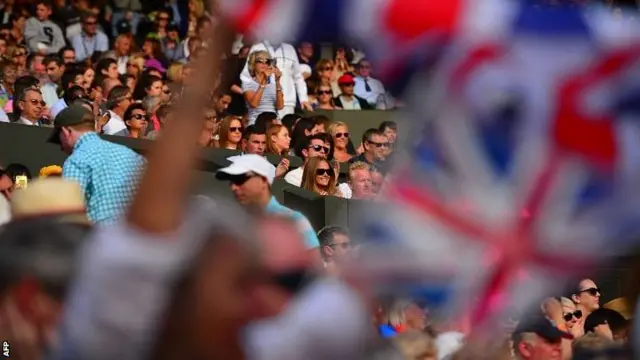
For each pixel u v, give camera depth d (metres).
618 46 10.70
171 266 8.92
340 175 36.62
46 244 11.28
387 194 10.85
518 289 10.75
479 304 10.79
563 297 24.19
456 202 10.70
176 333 9.14
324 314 10.70
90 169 22.66
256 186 20.00
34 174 31.77
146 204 8.84
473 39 10.54
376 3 10.26
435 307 10.90
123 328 8.96
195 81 9.11
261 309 9.95
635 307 14.36
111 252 8.84
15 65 44.97
